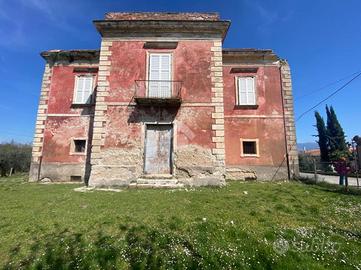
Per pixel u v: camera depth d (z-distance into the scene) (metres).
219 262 4.19
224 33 13.19
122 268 4.02
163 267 4.04
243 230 5.36
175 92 12.21
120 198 8.28
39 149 15.23
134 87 12.29
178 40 12.82
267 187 11.01
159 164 11.69
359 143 26.38
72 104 15.62
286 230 5.42
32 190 10.31
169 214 6.41
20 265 4.08
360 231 5.49
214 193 9.27
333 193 9.49
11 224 5.66
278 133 15.15
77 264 4.08
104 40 12.84
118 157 11.53
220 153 11.54
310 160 26.52
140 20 12.54
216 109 12.00
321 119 35.19
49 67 16.25
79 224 5.67
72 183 13.54
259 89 15.67
